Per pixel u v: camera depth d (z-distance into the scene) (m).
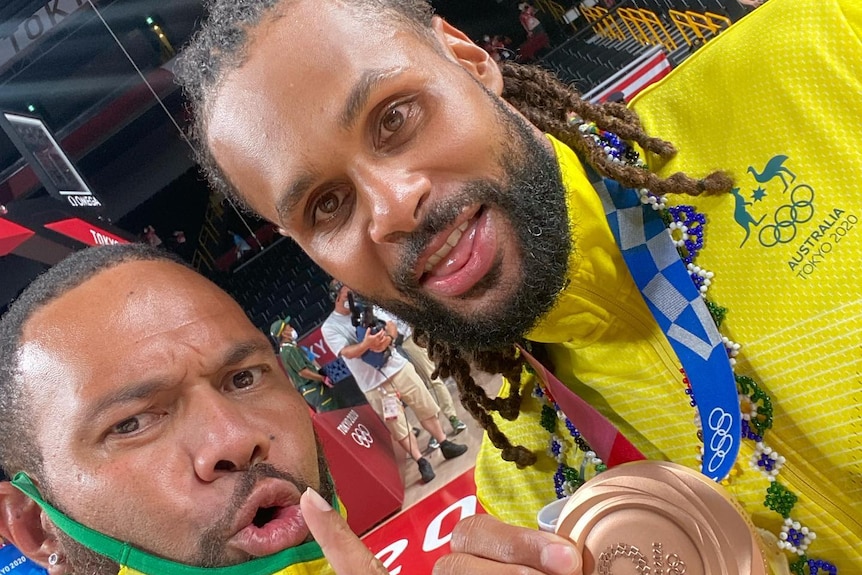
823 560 0.79
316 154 0.68
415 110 0.71
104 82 3.21
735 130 0.81
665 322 0.82
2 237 1.98
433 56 0.74
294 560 0.77
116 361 0.77
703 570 0.60
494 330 0.75
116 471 0.75
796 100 0.77
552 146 0.83
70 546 0.79
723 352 0.78
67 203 2.50
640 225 0.83
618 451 0.72
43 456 0.78
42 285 0.87
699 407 0.78
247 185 0.75
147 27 3.20
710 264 0.81
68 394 0.76
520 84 0.93
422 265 0.72
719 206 0.81
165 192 3.74
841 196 0.74
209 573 0.76
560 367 0.98
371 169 0.69
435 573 0.63
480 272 0.72
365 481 2.66
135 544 0.76
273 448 0.81
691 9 3.55
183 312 0.82
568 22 3.86
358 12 0.71
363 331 2.98
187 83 0.80
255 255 4.45
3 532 0.86
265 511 0.81
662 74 3.50
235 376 0.85
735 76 0.82
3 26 2.96
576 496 0.64
